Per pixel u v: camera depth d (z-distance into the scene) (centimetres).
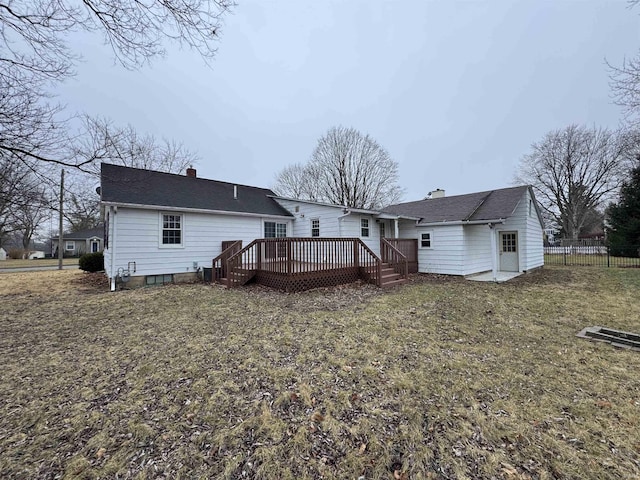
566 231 2923
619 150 2277
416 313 594
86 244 3431
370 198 2858
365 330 487
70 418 255
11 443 225
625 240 1936
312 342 431
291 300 708
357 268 972
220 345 421
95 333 477
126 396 290
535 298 744
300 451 217
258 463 206
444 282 1035
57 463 205
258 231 1264
